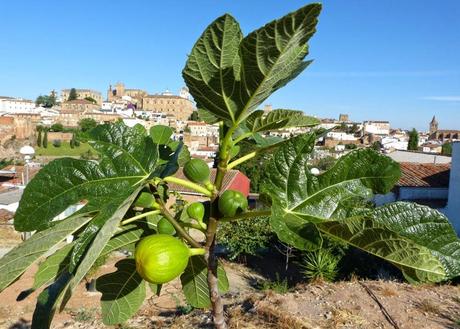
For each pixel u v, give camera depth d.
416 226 1.29
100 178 1.36
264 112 1.54
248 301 9.90
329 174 1.40
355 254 14.48
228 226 17.14
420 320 8.62
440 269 1.28
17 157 69.06
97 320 10.30
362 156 1.38
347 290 10.26
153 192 1.49
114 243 1.75
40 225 1.30
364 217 1.30
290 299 9.66
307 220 1.36
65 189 1.32
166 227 1.61
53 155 69.12
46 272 1.58
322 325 8.40
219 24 1.08
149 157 1.42
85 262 1.13
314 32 1.06
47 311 1.27
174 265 1.39
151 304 11.84
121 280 1.94
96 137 1.39
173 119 109.25
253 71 1.16
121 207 1.22
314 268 12.45
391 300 9.62
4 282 1.27
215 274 1.56
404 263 1.32
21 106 130.25
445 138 124.12
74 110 114.94
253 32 1.03
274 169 1.40
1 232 19.59
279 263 17.52
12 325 10.95
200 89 1.26
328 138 79.50
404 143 75.88
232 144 1.52
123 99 152.62
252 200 22.67
